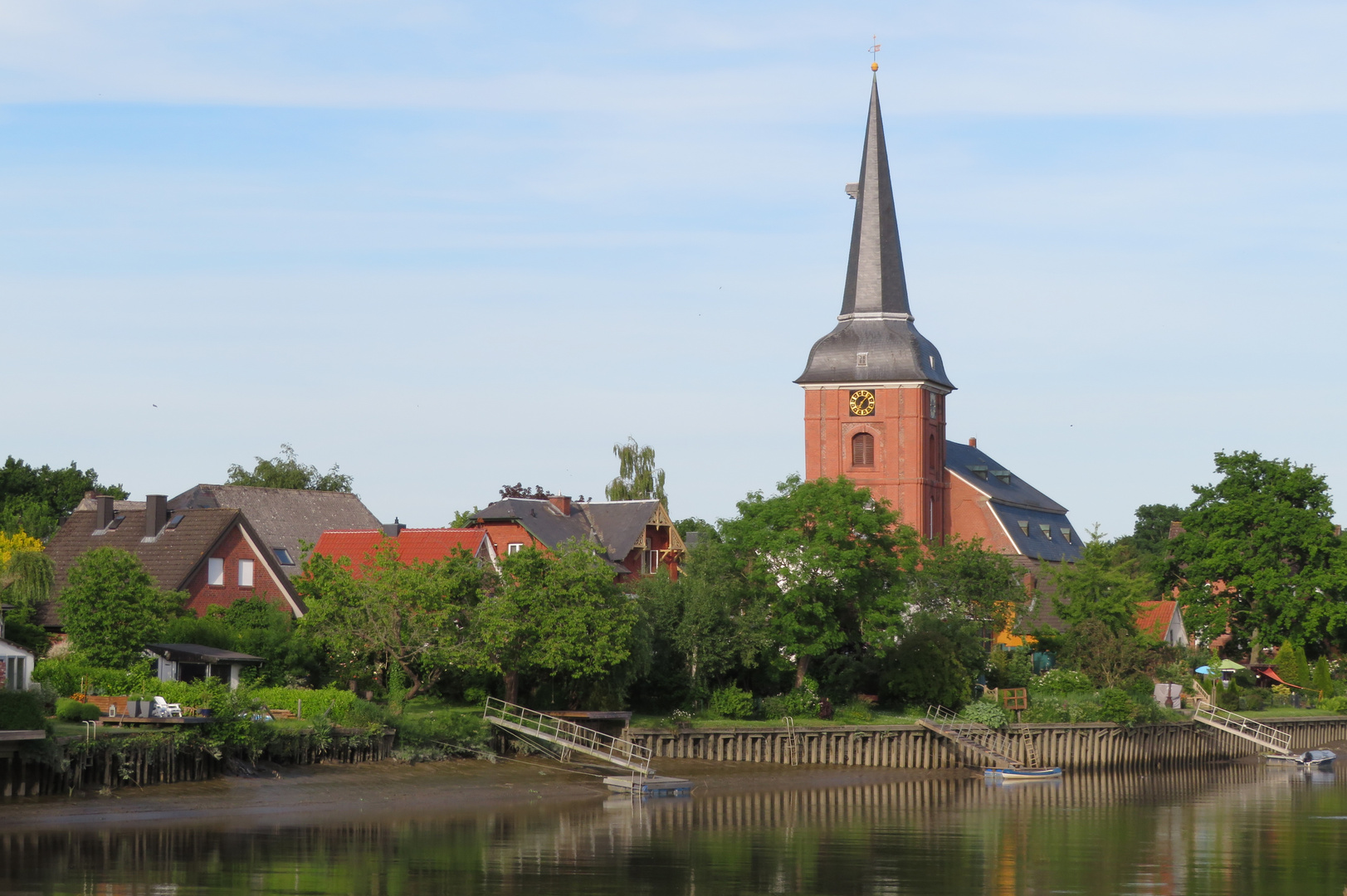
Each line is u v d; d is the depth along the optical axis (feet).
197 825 176.55
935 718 298.56
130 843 164.14
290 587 267.18
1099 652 343.46
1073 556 513.45
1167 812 228.63
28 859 153.69
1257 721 349.20
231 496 356.38
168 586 251.39
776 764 272.10
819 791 249.75
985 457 521.65
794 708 290.15
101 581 221.05
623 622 252.21
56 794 180.86
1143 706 328.70
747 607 293.43
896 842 187.42
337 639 239.71
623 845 178.40
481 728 238.48
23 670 196.13
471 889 148.36
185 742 194.08
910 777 279.69
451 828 186.29
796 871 163.63
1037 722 314.55
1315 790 274.16
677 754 263.08
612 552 357.82
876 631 299.79
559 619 247.09
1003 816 218.59
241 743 202.39
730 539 298.97
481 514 350.64
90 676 209.77
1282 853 183.83
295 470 503.20
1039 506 514.68
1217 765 342.23
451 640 242.37
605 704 259.39
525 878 154.71
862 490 299.38
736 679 295.28
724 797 234.79
